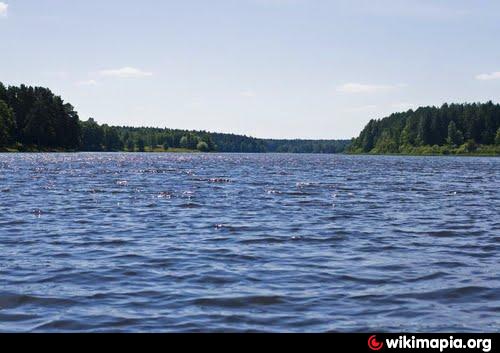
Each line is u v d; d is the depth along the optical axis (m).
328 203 32.62
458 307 11.30
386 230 21.78
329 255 16.64
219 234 20.62
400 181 55.41
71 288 12.67
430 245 18.45
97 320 10.49
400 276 13.91
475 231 21.61
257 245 18.31
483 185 49.97
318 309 11.17
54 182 47.78
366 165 107.31
